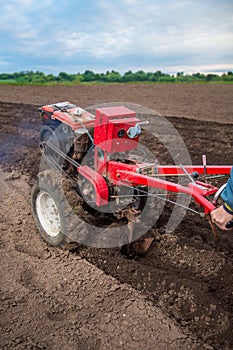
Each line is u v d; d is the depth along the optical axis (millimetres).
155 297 3502
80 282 3711
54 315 3324
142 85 20844
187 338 3096
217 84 21109
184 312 3314
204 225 4641
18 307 3406
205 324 3184
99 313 3352
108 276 3783
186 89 18500
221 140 8117
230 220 2545
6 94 15984
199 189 3076
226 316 3229
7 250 4211
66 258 4059
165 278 3639
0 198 5426
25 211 5012
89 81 27641
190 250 4113
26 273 3838
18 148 7668
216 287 3586
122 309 3393
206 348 3002
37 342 3049
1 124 9609
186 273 3777
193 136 8453
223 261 3926
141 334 3137
